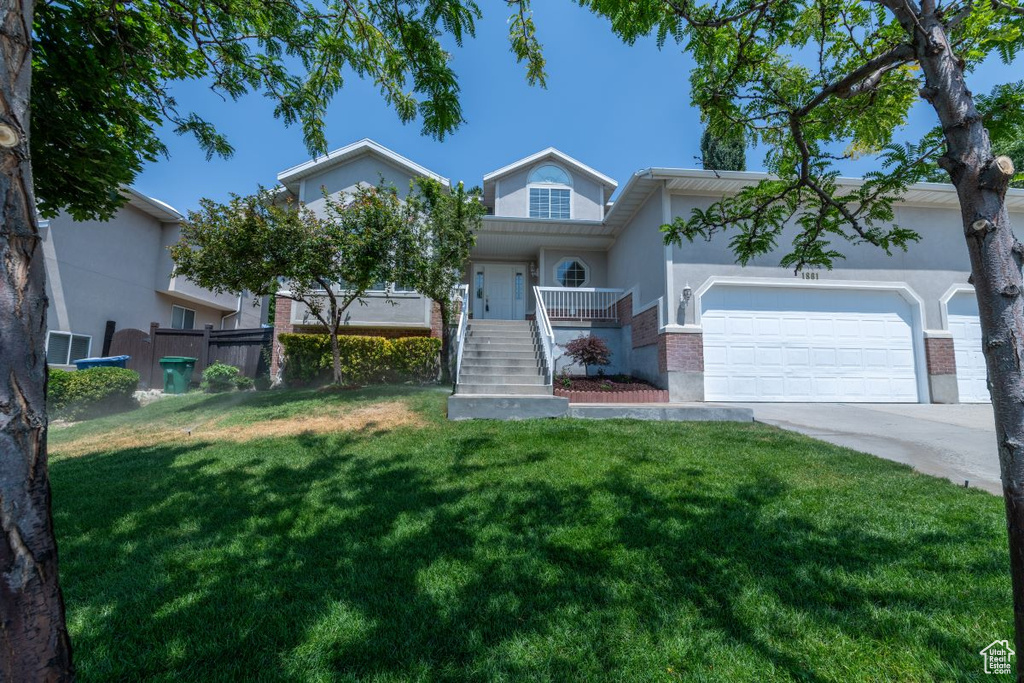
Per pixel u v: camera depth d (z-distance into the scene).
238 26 3.57
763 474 4.57
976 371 10.19
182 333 12.88
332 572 2.81
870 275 10.13
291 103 3.92
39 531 1.05
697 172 9.48
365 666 2.01
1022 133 2.17
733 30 2.93
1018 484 1.17
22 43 1.09
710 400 9.58
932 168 2.27
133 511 3.86
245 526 3.52
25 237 1.06
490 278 15.53
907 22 1.56
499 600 2.47
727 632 2.20
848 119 3.15
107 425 7.80
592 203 16.34
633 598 2.48
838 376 9.89
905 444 5.88
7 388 1.01
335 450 5.66
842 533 3.24
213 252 8.47
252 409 8.12
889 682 1.89
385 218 9.04
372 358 10.90
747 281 9.85
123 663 2.04
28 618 1.01
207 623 2.32
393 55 3.00
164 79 4.03
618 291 12.71
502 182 16.20
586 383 10.34
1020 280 1.25
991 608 2.33
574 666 1.99
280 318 11.62
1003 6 2.04
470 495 4.09
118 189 4.92
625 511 3.67
